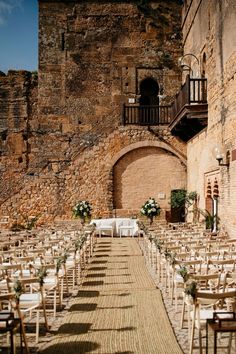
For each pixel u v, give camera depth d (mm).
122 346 7562
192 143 25406
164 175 27547
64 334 8281
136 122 27969
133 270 14836
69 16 28547
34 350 7512
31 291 9484
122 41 28609
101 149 27734
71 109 28062
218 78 18516
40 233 18609
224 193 17875
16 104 28141
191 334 7293
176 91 28625
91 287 12336
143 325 8703
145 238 18672
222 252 11344
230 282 8891
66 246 13617
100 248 20359
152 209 23625
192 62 25344
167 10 28922
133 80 28422
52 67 28266
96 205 27484
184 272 8172
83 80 28266
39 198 27625
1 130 28078
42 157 27844
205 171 21656
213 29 19453
